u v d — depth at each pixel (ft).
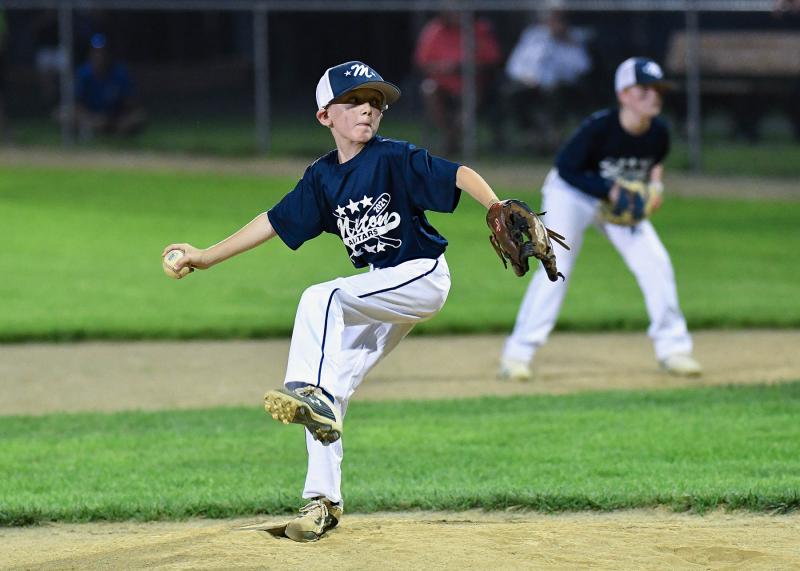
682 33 237.66
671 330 105.29
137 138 249.96
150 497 67.36
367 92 55.11
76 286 143.33
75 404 96.37
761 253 165.27
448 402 94.58
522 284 147.43
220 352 115.24
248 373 106.83
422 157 54.80
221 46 264.52
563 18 234.17
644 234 103.76
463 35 233.96
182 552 54.80
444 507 65.51
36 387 101.91
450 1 238.07
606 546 55.21
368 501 65.77
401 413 91.30
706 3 246.88
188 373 106.83
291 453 80.28
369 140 55.98
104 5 247.91
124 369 108.27
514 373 103.81
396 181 55.16
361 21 264.31
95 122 247.70
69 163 232.73
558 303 104.83
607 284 147.54
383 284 55.36
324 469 56.85
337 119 55.31
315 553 53.98
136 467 76.54
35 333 120.06
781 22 248.11
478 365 110.32
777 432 82.58
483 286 146.00
